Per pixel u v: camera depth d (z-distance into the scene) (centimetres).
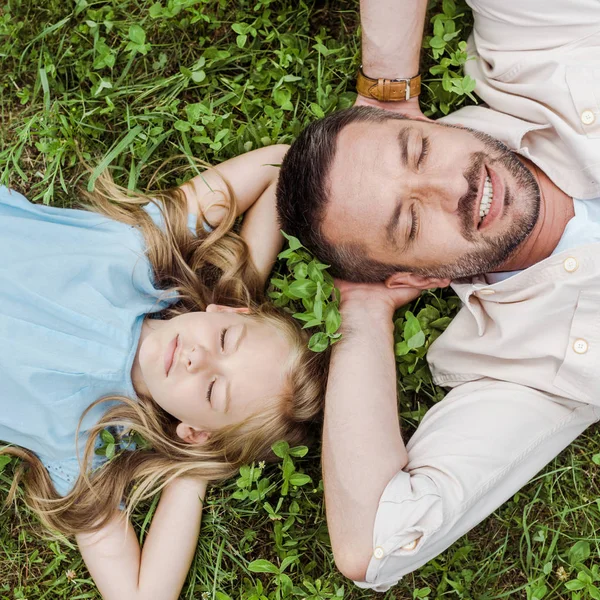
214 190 237
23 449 237
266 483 229
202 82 260
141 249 235
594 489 245
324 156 206
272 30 262
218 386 216
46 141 254
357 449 198
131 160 258
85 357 225
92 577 233
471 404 210
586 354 200
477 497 194
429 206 201
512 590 242
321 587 236
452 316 247
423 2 223
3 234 229
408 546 186
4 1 259
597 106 206
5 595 243
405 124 206
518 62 220
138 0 261
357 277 223
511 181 202
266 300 244
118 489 231
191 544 229
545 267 204
